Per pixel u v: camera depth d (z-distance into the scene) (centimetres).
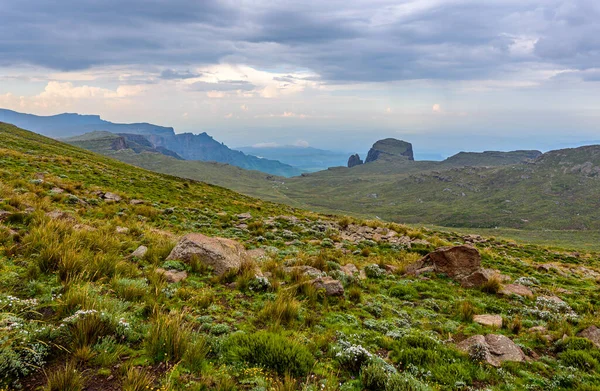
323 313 1023
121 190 3109
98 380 534
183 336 651
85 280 908
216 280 1120
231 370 622
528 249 3186
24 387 496
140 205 2472
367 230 2828
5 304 661
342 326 939
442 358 805
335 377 659
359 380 666
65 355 584
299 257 1598
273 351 672
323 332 874
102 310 699
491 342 928
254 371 625
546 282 1864
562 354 912
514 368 809
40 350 554
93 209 2053
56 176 2847
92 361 579
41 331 604
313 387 606
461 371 751
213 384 575
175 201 3206
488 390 695
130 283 926
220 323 826
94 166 4203
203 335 699
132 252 1299
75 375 511
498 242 3416
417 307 1227
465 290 1496
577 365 856
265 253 1711
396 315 1116
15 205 1541
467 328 1058
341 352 730
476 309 1243
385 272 1656
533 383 759
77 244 1162
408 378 670
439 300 1328
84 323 630
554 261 2736
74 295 738
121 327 671
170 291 945
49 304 734
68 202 2066
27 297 759
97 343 618
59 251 977
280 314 895
